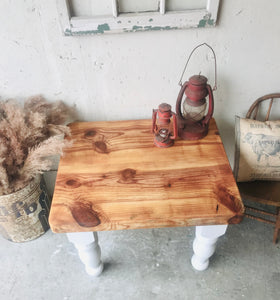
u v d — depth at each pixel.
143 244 1.76
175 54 1.43
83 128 1.57
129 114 1.65
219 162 1.35
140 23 1.29
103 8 1.28
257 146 1.52
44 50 1.38
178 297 1.55
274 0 1.28
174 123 1.35
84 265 1.69
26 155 1.48
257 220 1.80
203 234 1.32
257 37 1.39
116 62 1.44
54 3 1.23
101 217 1.15
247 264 1.66
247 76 1.53
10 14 1.26
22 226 1.69
